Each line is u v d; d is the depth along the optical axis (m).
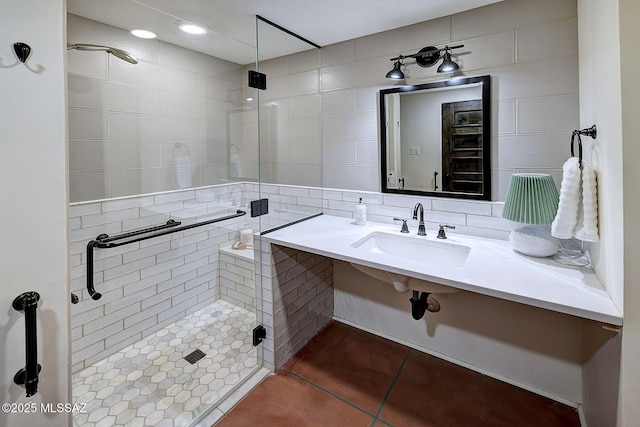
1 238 0.88
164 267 2.25
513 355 1.71
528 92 1.53
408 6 1.62
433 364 1.92
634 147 0.85
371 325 2.25
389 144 1.96
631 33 0.83
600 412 1.19
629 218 0.87
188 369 1.91
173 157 2.25
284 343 1.94
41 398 0.97
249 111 2.50
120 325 2.03
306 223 2.09
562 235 1.19
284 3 1.60
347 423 1.52
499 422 1.51
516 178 1.39
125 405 1.63
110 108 1.89
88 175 1.82
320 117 2.21
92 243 1.85
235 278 2.54
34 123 0.91
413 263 1.41
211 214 2.53
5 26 0.85
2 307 0.89
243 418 1.56
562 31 1.44
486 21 1.61
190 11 1.68
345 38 2.03
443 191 1.82
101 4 1.62
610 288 1.02
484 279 1.21
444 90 1.75
